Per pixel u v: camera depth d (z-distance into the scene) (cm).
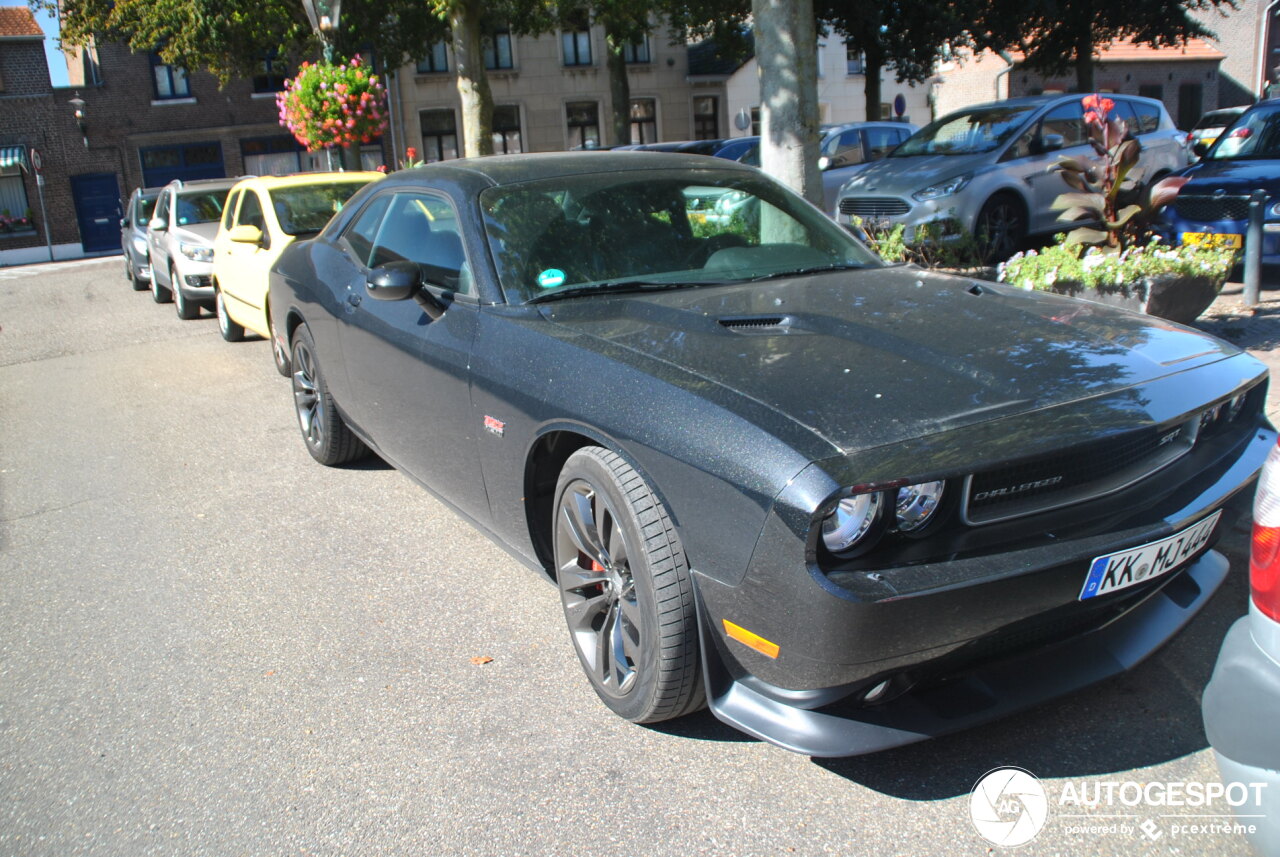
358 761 278
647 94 3509
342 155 1480
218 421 684
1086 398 247
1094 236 648
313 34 2311
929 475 218
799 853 230
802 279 355
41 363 984
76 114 3225
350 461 554
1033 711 281
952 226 936
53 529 488
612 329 304
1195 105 3941
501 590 386
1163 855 223
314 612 375
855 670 223
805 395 246
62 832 256
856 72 3625
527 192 377
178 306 1220
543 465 318
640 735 282
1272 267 923
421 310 379
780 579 223
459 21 1748
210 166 3409
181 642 358
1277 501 185
